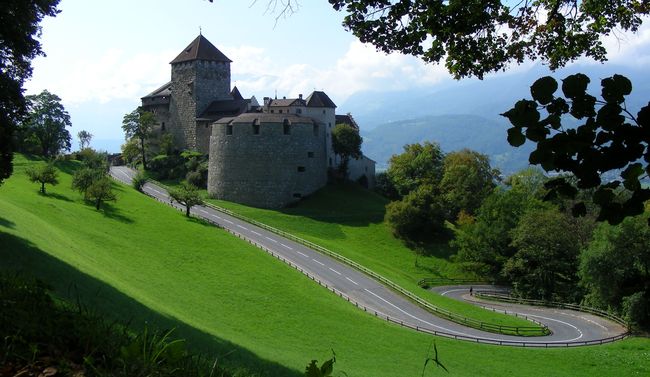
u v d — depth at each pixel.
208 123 132.75
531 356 46.56
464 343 48.41
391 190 130.62
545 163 6.10
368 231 95.94
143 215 77.12
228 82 140.25
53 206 65.31
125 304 29.88
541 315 65.62
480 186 112.38
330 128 133.12
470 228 87.94
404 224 93.31
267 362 27.28
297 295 55.06
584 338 54.53
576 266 75.12
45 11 31.58
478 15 14.12
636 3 14.13
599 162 5.84
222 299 48.66
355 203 108.94
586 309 67.69
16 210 51.47
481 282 85.06
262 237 81.88
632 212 5.95
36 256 32.88
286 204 108.19
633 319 57.31
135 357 7.42
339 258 75.12
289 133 109.19
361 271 70.81
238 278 57.00
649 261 59.66
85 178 78.50
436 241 94.00
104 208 75.50
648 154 5.75
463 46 14.97
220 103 135.75
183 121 137.88
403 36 14.59
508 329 55.44
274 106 131.50
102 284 33.41
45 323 8.41
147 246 61.47
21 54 31.98
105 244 56.28
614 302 63.94
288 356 32.59
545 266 75.56
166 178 129.12
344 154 122.81
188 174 123.31
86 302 25.38
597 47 14.98
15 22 29.62
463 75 15.48
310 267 69.50
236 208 103.06
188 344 23.02
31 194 70.88
